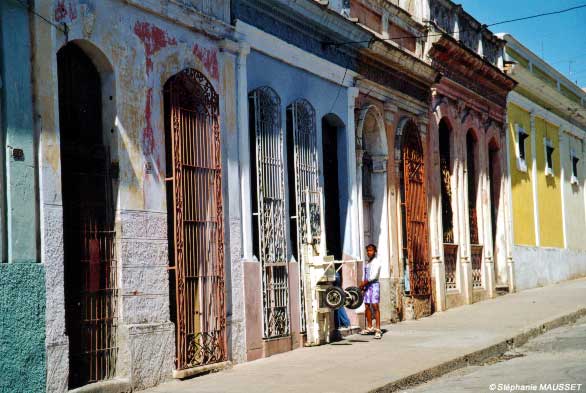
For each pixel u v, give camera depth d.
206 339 11.56
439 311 19.84
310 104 14.80
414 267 18.62
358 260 16.06
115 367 10.23
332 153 16.19
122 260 10.30
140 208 10.63
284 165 13.85
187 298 11.30
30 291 8.93
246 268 12.62
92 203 10.14
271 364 12.32
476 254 23.09
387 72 18.02
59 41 9.56
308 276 14.30
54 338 9.16
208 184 11.82
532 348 14.80
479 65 22.61
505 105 25.47
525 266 26.34
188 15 11.65
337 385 10.47
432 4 20.61
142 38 10.84
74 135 10.05
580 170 34.72
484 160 23.62
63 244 9.61
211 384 10.66
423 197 19.27
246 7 13.11
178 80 11.34
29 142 9.09
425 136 19.89
